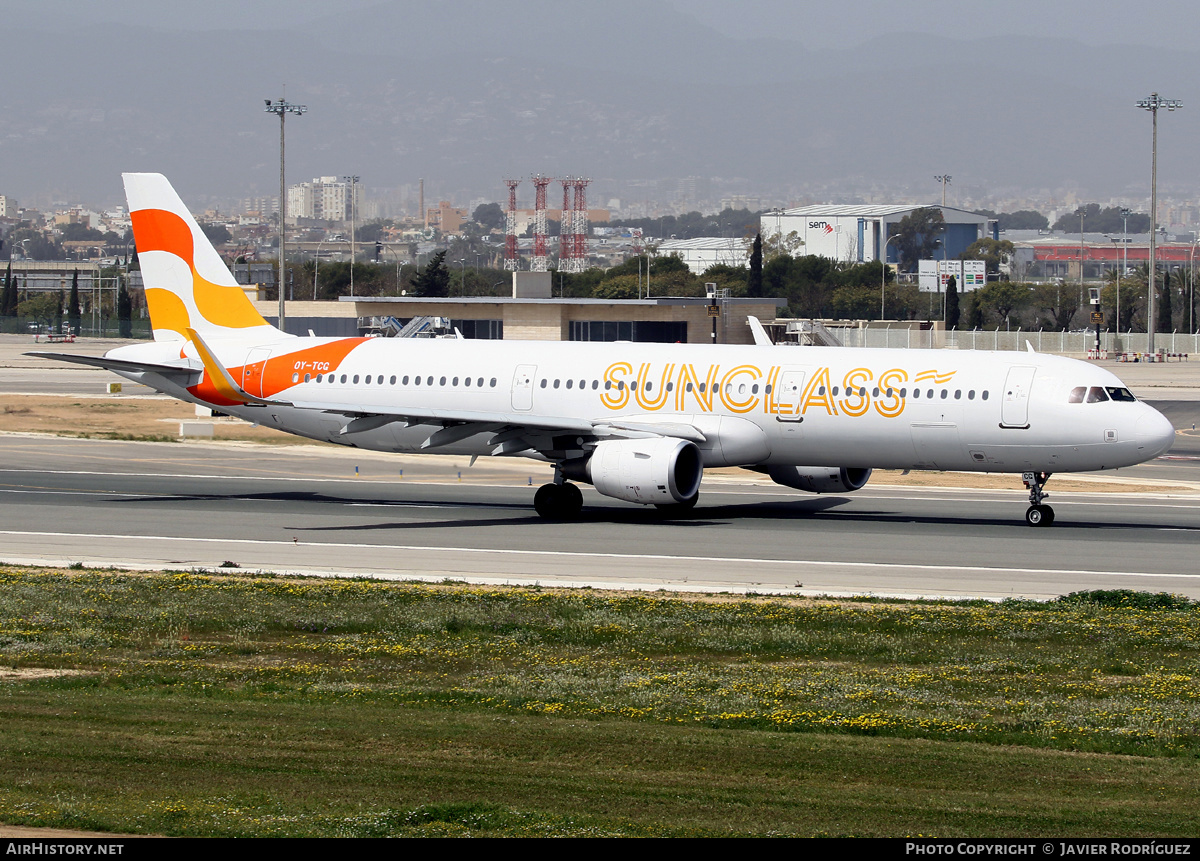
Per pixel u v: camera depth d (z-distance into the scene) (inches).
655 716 3166.8
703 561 5467.5
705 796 2498.8
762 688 3437.5
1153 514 6909.5
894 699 3348.9
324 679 3570.4
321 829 2244.1
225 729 2977.4
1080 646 3964.1
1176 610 4463.6
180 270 7696.9
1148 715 3198.8
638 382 6786.4
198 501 7258.9
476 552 5693.9
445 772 2642.7
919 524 6491.1
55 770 2610.7
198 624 4242.1
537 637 4092.0
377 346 7396.7
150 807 2364.7
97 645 3941.9
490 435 7037.4
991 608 4490.7
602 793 2508.6
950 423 6245.1
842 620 4279.0
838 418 6422.2
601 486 6358.3
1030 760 2824.8
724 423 6579.7
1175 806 2497.5
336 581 5004.9
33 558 5516.7
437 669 3700.8
